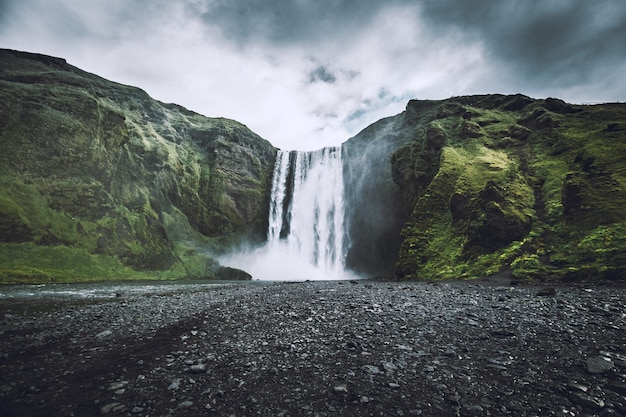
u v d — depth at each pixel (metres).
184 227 57.44
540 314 9.40
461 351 6.61
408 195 47.28
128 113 63.53
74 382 5.79
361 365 6.09
